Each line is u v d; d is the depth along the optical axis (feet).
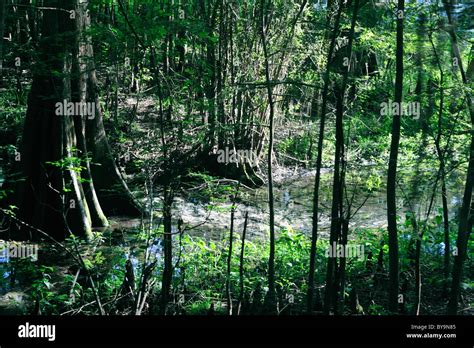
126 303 18.11
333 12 22.54
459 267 16.65
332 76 16.97
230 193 20.21
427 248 26.23
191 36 20.62
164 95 18.83
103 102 44.06
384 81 25.76
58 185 32.22
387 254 25.76
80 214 32.14
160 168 18.58
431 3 19.97
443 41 20.07
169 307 18.15
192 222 32.71
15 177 32.91
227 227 32.89
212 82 26.21
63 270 26.71
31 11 51.03
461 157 18.92
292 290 22.08
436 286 22.91
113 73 36.52
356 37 22.45
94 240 30.45
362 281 23.06
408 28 20.40
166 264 15.61
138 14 17.15
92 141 35.88
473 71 21.03
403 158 21.42
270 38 34.32
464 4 18.86
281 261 25.18
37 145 32.89
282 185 43.98
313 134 37.70
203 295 20.80
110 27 16.88
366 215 34.76
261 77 35.55
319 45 30.04
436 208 25.32
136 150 22.27
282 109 44.83
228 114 34.01
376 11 20.71
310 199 40.11
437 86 19.90
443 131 20.84
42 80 32.32
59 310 20.31
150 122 31.14
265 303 16.93
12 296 22.34
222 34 35.37
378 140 24.34
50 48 22.94
